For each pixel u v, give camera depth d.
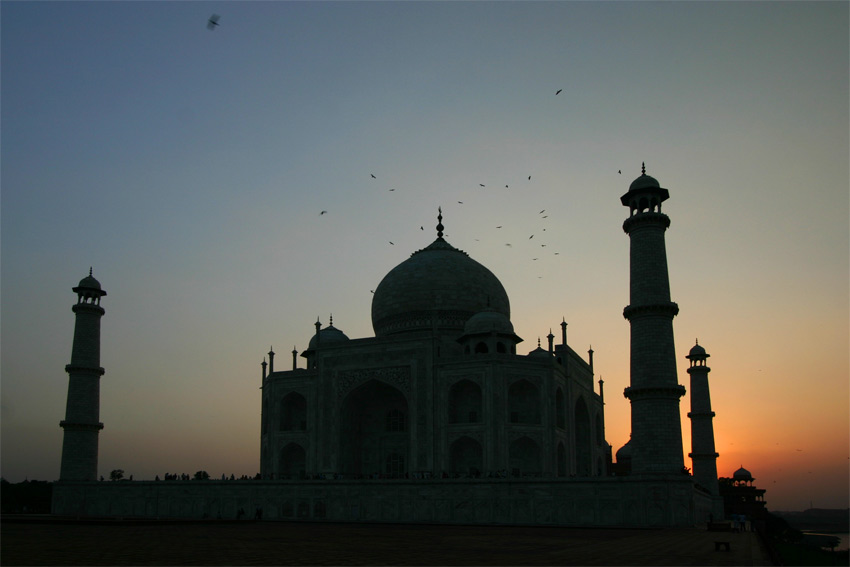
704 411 125.69
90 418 121.62
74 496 117.38
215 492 109.06
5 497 139.75
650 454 84.25
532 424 110.88
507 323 119.06
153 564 38.12
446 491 94.94
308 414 121.94
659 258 88.62
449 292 131.75
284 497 104.44
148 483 113.75
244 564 38.66
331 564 39.06
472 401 115.81
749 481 153.50
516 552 47.84
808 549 68.75
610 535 67.44
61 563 38.53
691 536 66.44
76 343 122.75
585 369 132.62
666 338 86.94
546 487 89.56
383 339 119.12
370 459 122.69
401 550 48.91
